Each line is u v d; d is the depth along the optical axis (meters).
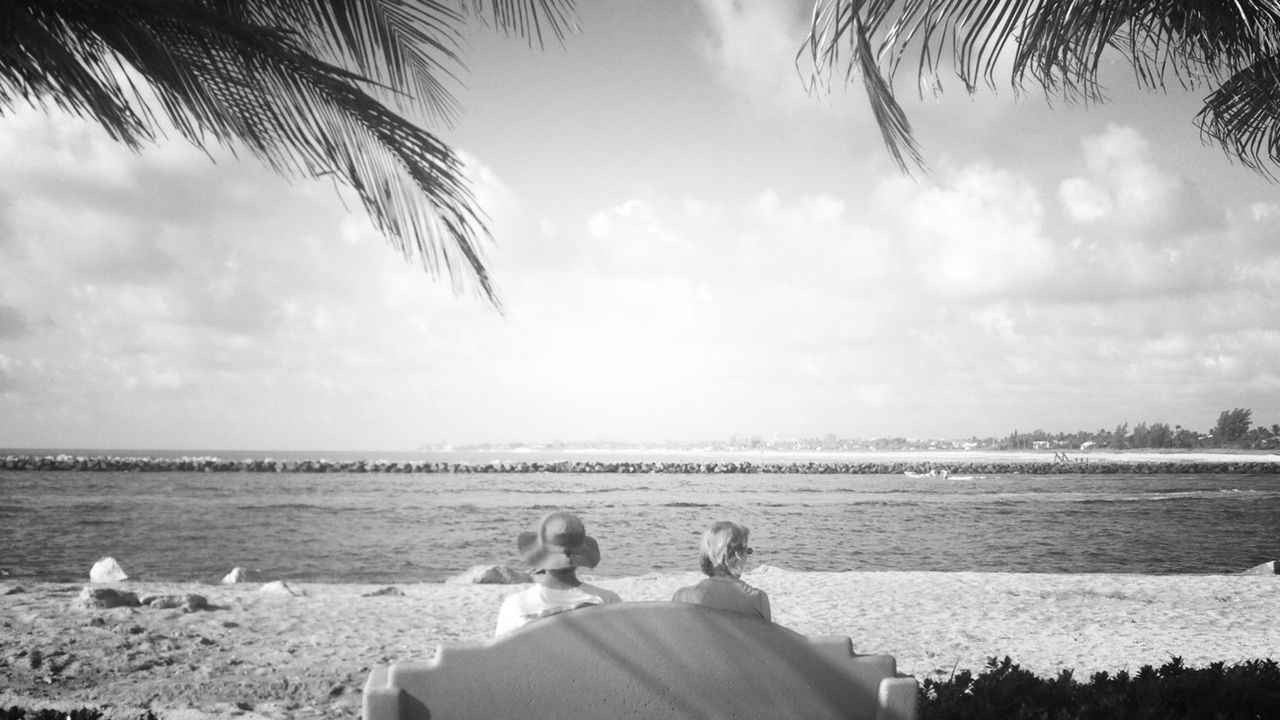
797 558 26.55
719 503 51.81
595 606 2.77
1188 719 4.32
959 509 48.00
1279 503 53.25
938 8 3.66
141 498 48.38
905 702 2.86
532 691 2.72
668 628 2.78
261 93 3.42
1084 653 9.58
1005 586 14.88
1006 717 4.32
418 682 2.70
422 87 3.69
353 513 40.34
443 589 14.19
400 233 3.58
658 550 28.16
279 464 91.94
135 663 7.86
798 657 2.85
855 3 3.56
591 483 78.12
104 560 15.92
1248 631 11.03
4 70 3.19
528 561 3.67
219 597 12.27
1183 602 13.30
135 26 3.25
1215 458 186.25
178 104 3.40
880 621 11.49
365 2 3.58
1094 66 3.92
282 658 8.37
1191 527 37.25
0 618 9.39
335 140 3.47
